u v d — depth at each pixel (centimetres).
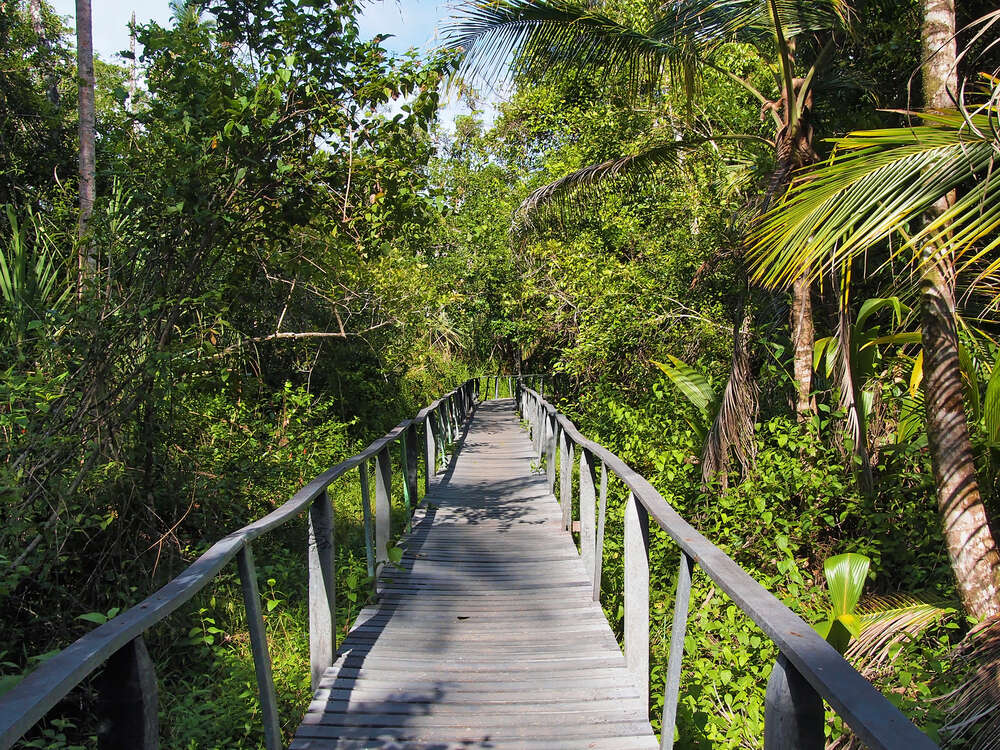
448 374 2398
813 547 732
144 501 574
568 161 1942
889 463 747
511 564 679
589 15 791
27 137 1073
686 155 1211
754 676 471
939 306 504
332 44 630
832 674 158
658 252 1408
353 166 648
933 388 509
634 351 1378
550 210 1049
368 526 568
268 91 591
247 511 722
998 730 395
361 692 403
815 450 739
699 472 832
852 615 474
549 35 819
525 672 431
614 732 361
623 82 886
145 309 540
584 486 632
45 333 499
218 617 578
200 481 636
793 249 473
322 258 859
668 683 298
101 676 196
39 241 621
